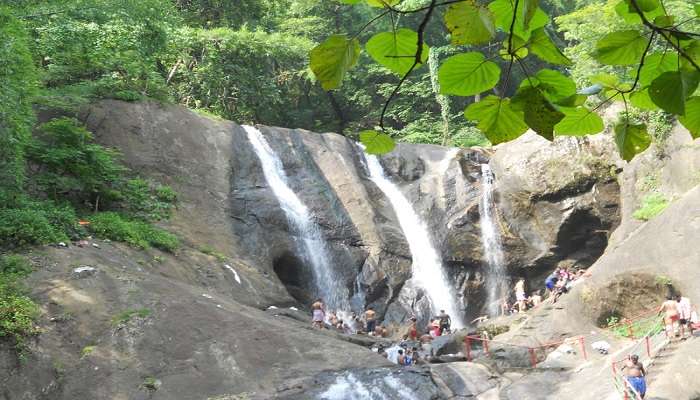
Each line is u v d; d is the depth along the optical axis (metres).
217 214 22.05
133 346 13.76
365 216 25.09
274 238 22.59
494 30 1.62
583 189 25.27
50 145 19.17
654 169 23.70
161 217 20.44
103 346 13.62
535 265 25.59
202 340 14.34
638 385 12.90
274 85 34.91
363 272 23.88
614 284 18.97
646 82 1.77
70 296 14.32
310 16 40.31
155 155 22.44
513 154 27.02
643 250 19.36
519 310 23.81
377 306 23.56
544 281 25.72
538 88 1.67
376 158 27.95
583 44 25.33
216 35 32.34
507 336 19.25
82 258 15.71
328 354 15.01
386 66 1.76
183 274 18.09
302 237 23.44
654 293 18.62
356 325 22.48
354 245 24.34
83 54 22.66
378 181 27.42
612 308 18.88
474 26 1.64
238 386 13.51
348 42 1.72
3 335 12.84
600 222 25.03
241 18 37.62
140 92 24.33
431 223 26.11
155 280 15.80
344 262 23.84
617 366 15.06
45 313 13.78
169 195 21.34
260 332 15.01
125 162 21.72
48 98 19.95
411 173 28.05
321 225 24.19
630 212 23.77
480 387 15.15
